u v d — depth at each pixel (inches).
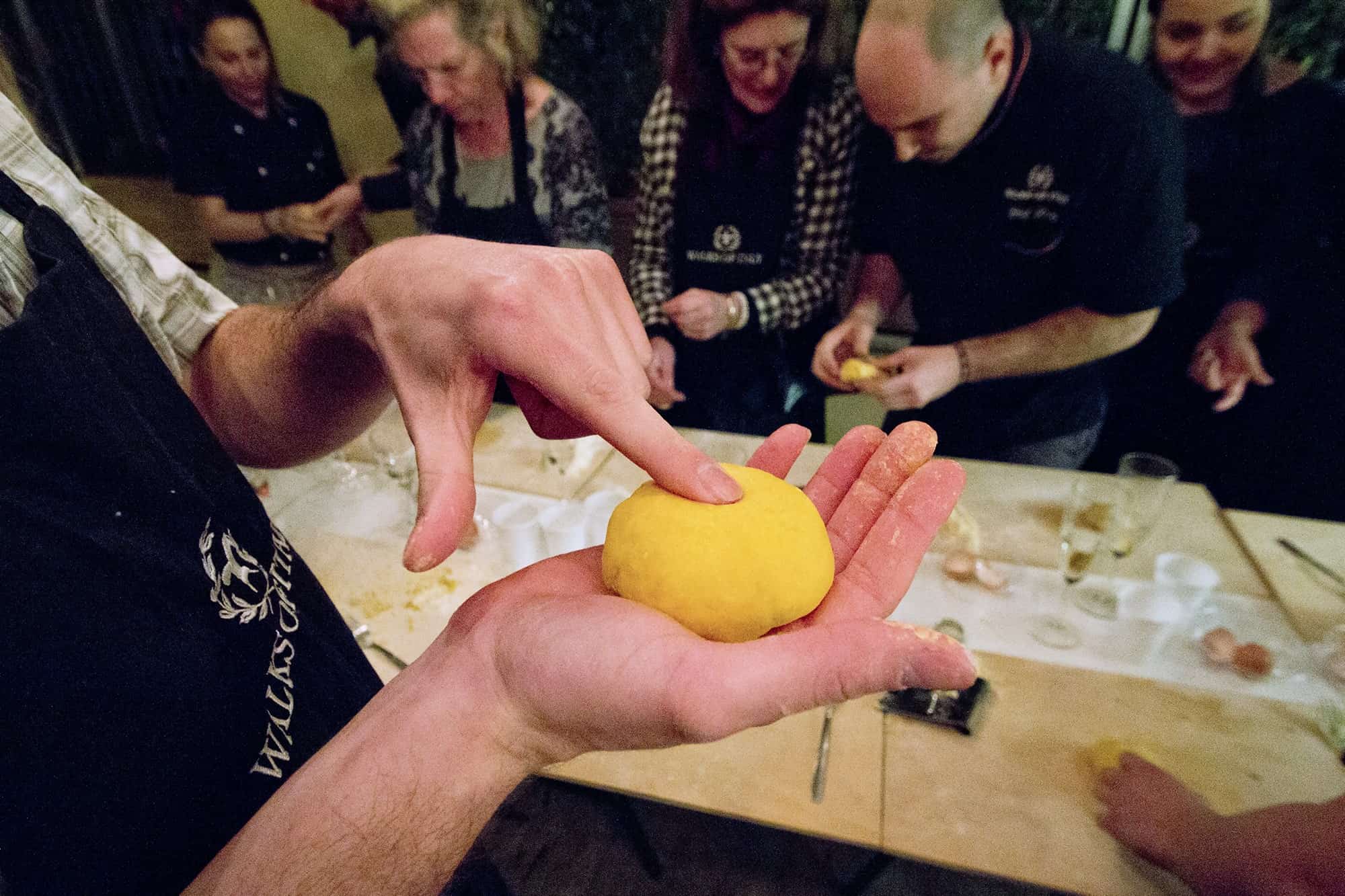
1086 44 29.4
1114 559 24.7
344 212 47.3
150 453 9.3
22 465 7.6
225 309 15.7
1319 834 14.4
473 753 8.4
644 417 9.5
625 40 39.9
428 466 8.8
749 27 31.9
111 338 9.7
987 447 39.7
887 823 16.7
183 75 47.7
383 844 8.0
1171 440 39.4
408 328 9.1
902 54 30.6
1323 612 22.5
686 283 41.7
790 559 10.7
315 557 25.1
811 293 38.8
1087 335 34.2
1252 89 29.8
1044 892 29.1
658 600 10.6
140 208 57.7
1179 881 15.4
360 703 13.2
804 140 35.4
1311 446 35.6
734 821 31.9
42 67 50.2
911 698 19.4
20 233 10.0
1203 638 21.1
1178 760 17.8
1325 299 32.4
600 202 40.9
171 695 8.4
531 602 9.1
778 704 7.4
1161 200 30.4
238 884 7.4
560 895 29.3
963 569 23.7
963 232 35.0
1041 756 18.1
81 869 7.3
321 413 14.1
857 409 50.1
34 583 7.3
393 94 41.9
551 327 8.5
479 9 34.8
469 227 43.4
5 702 6.9
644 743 8.2
